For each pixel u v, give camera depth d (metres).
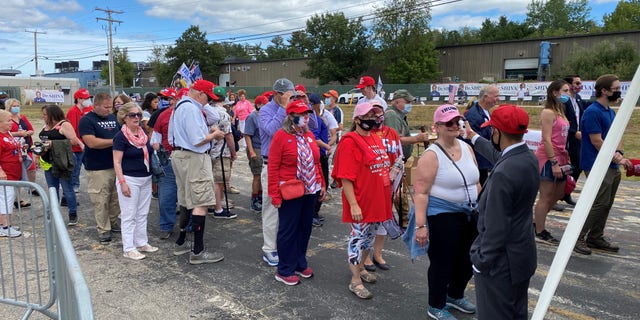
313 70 57.84
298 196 4.17
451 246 3.38
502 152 2.68
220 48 69.88
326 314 3.76
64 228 2.57
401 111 5.94
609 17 70.12
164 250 5.38
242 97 11.63
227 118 6.52
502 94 29.86
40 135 6.19
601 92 4.84
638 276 4.43
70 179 6.27
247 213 6.96
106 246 5.49
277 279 4.45
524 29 75.00
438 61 52.31
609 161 2.06
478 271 2.69
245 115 11.47
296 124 4.20
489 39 74.88
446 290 3.52
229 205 7.34
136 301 4.02
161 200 5.79
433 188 3.35
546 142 5.01
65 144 6.17
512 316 2.63
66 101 65.12
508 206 2.51
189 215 5.40
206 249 5.28
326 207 7.22
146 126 6.72
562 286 4.22
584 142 4.98
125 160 5.06
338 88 47.69
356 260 4.00
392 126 5.78
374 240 4.50
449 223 3.34
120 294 4.16
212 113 5.10
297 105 4.19
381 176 3.84
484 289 2.67
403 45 51.16
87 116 5.41
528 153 2.60
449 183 3.29
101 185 5.52
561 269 2.12
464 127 3.97
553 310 3.77
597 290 4.13
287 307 3.90
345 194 3.89
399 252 5.23
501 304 2.60
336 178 3.89
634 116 20.84
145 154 5.17
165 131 5.65
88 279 4.49
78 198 8.02
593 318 3.63
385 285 4.32
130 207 5.10
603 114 4.84
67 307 2.33
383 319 3.67
